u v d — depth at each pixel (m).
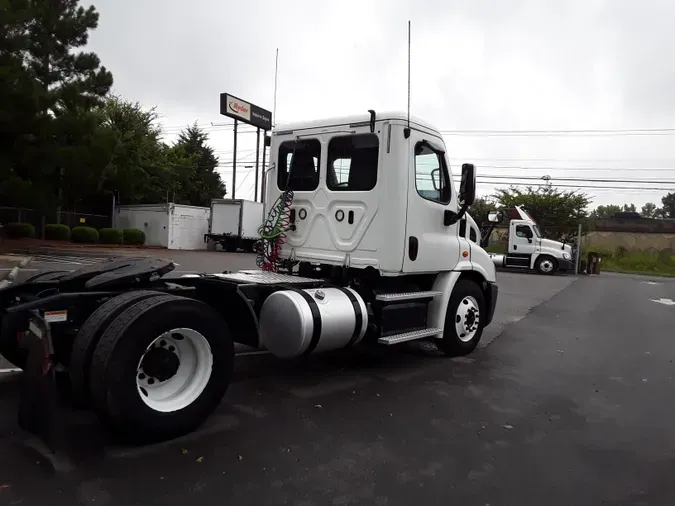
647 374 6.78
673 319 11.98
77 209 36.19
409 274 6.34
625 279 26.41
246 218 33.69
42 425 3.71
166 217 34.53
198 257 25.47
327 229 6.16
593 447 4.31
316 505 3.21
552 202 37.66
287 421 4.53
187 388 4.09
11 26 19.72
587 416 5.06
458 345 7.01
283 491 3.35
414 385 5.77
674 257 38.53
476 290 7.22
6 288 4.77
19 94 19.38
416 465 3.82
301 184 6.49
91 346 3.68
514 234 28.28
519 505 3.33
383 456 3.94
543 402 5.42
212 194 55.59
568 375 6.56
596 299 15.70
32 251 22.12
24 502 3.06
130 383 3.64
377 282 6.14
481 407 5.17
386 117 5.74
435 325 6.52
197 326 4.03
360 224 5.89
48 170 21.03
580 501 3.41
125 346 3.61
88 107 23.56
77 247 27.23
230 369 4.30
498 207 38.59
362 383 5.75
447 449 4.13
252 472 3.58
